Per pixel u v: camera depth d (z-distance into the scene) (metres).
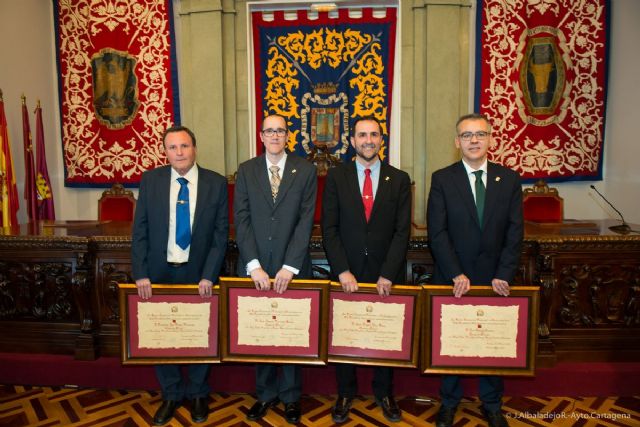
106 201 3.64
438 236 1.82
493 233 1.77
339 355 1.90
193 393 2.01
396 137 4.16
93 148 4.29
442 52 3.96
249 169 1.92
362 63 4.09
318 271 2.31
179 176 1.94
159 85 4.16
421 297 1.84
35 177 3.87
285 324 1.88
